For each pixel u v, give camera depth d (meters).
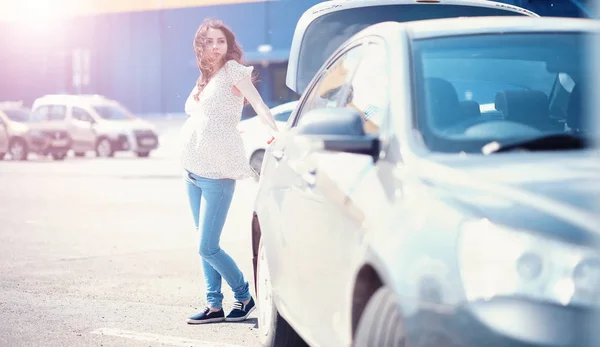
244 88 7.18
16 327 7.61
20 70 46.97
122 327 7.57
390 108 4.61
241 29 38.62
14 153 36.03
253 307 7.77
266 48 37.94
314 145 4.43
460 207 3.75
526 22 5.39
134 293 9.06
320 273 4.79
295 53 9.88
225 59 7.25
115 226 14.61
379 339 3.98
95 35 44.81
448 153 4.29
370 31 5.45
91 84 44.84
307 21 9.80
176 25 42.38
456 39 5.07
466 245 3.62
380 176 4.32
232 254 11.54
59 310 8.29
